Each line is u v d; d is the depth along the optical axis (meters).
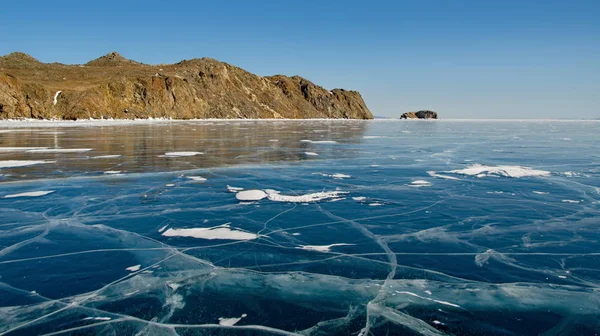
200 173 13.35
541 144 26.22
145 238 6.83
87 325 4.15
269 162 16.20
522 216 8.27
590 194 10.30
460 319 4.30
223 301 4.66
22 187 10.84
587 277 5.37
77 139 25.97
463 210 8.73
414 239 6.86
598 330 4.11
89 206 8.91
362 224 7.70
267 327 4.13
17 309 4.46
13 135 28.84
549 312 4.46
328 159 17.38
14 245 6.46
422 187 11.21
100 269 5.55
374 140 29.42
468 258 6.02
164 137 28.98
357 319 4.29
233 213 8.41
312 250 6.33
